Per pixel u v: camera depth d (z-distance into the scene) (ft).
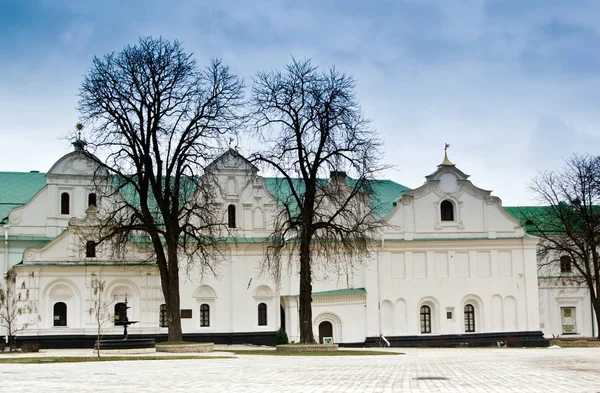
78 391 80.53
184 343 188.44
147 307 241.35
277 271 198.90
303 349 184.75
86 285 237.45
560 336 299.79
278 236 196.24
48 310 234.99
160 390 82.12
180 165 194.59
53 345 232.12
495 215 274.16
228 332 248.32
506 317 270.46
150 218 193.88
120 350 181.06
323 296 252.62
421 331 266.16
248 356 166.30
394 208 268.21
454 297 268.00
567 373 106.83
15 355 173.88
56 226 250.98
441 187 271.90
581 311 303.89
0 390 81.56
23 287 232.32
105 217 239.30
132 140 191.93
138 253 241.35
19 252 248.73
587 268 267.39
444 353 183.52
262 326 250.57
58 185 252.01
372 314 258.98
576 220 276.82
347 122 190.29
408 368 120.78
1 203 261.03
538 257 304.91
